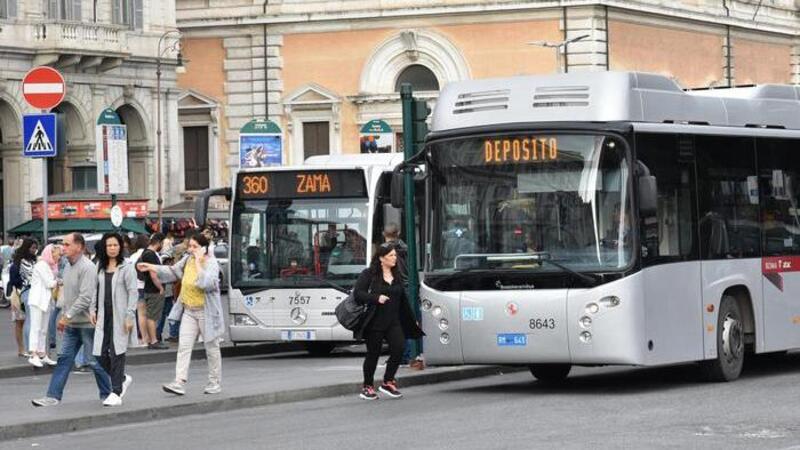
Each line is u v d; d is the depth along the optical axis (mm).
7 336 42594
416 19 83500
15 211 65688
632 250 24406
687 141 25812
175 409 23969
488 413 22578
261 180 35250
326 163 35281
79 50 65938
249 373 30781
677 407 22750
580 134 24734
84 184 64938
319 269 34875
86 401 24953
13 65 64625
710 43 91062
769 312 27438
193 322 25359
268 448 19625
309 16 84688
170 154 72688
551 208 24766
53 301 33688
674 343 25219
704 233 26031
